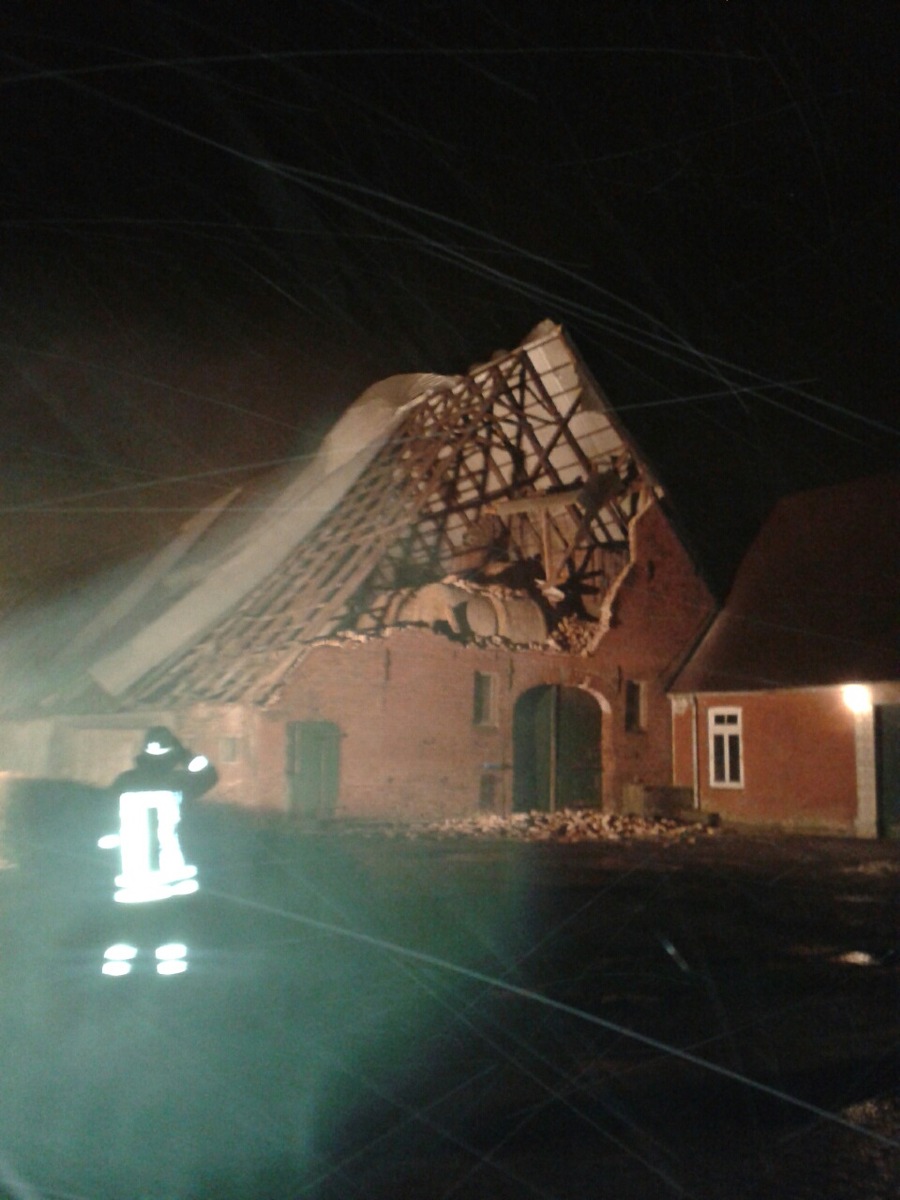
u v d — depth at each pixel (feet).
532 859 53.11
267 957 29.58
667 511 80.69
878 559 74.43
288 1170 15.79
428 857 53.31
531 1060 21.24
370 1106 18.52
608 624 77.20
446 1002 25.49
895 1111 18.48
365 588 75.25
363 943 31.86
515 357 80.02
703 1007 25.38
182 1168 15.79
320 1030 23.02
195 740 66.18
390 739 67.31
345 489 84.64
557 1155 16.44
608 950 31.50
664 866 50.88
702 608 81.56
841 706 67.87
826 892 42.98
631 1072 20.51
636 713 78.69
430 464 80.43
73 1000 24.66
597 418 80.89
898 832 64.39
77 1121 17.60
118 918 25.18
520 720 74.18
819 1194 15.12
